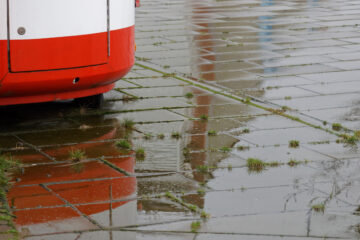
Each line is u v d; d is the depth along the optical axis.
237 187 8.34
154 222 7.21
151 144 10.17
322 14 27.31
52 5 10.41
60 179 8.57
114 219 7.28
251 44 20.06
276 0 33.41
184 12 28.53
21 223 7.13
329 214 7.46
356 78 15.09
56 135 10.59
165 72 15.77
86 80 11.15
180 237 6.82
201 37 21.45
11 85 10.47
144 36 21.62
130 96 13.23
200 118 11.68
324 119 11.63
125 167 9.09
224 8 30.08
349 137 10.39
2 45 10.25
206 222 7.22
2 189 8.15
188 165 9.20
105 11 11.09
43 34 10.42
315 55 18.09
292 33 22.25
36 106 12.37
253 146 10.09
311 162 9.34
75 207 7.61
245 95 13.48
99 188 8.25
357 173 8.89
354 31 22.41
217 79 15.08
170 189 8.25
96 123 11.31
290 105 12.64
